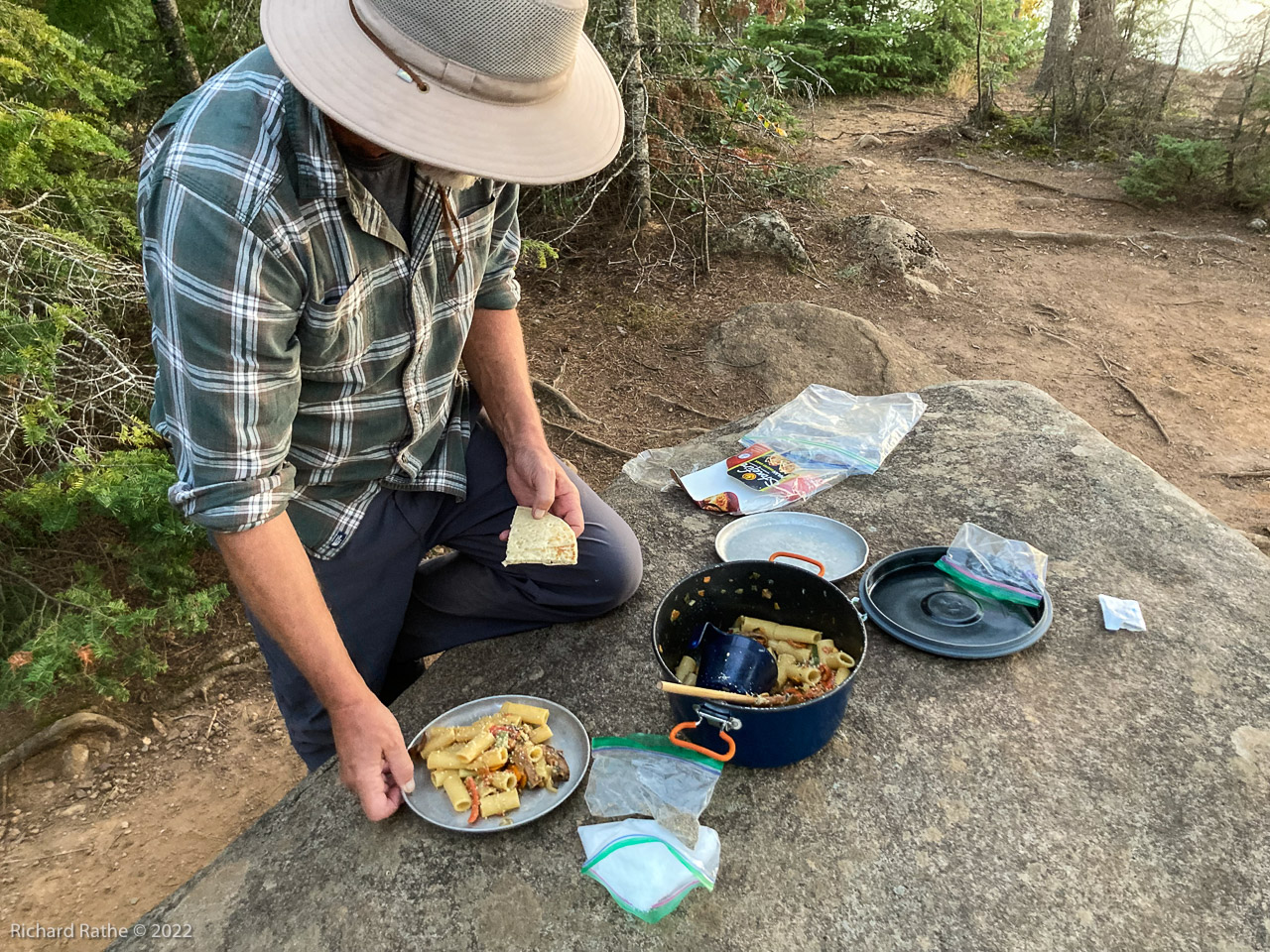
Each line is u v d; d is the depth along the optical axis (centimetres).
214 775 255
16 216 284
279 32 114
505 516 185
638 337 477
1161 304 561
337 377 148
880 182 776
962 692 167
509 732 152
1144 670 172
